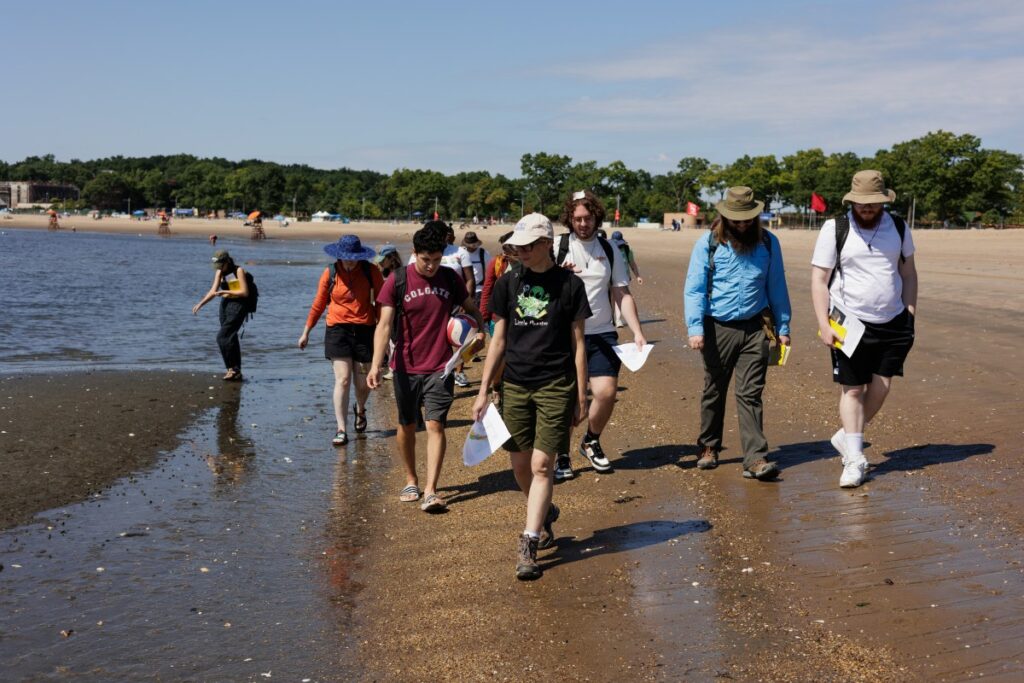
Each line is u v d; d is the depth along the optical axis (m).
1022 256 34.44
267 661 3.80
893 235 5.91
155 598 4.48
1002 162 93.12
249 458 7.32
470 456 5.09
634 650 3.78
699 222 114.06
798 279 25.78
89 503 6.03
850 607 4.09
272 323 18.16
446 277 6.06
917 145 99.50
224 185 191.62
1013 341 12.09
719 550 4.91
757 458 6.25
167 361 12.68
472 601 4.39
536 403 4.81
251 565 4.94
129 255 52.09
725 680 3.48
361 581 4.70
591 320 6.38
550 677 3.58
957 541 4.84
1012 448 6.70
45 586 4.61
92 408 9.06
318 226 142.12
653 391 9.78
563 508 5.84
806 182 108.44
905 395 8.91
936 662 3.53
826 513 5.44
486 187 153.88
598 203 6.18
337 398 7.80
